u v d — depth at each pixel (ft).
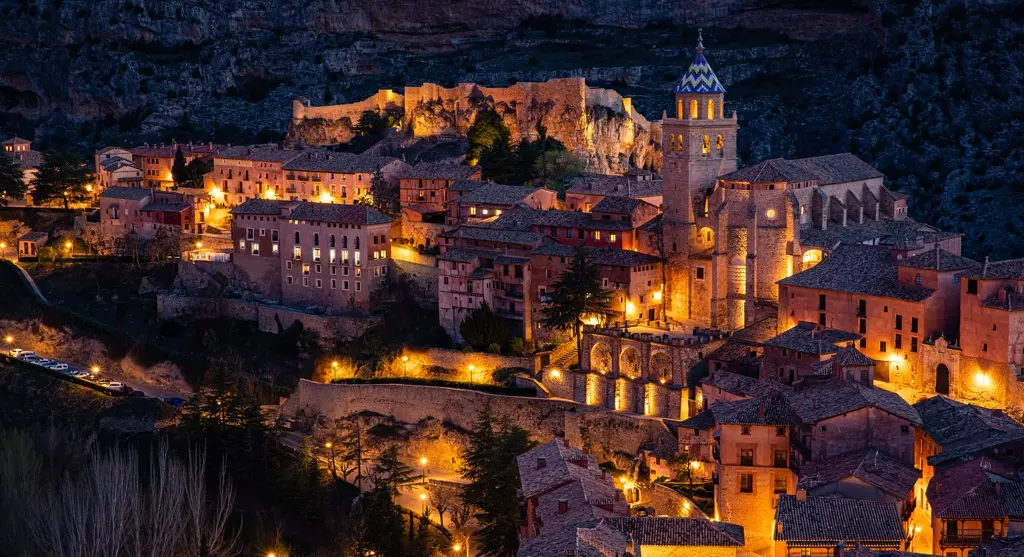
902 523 585.22
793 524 578.66
